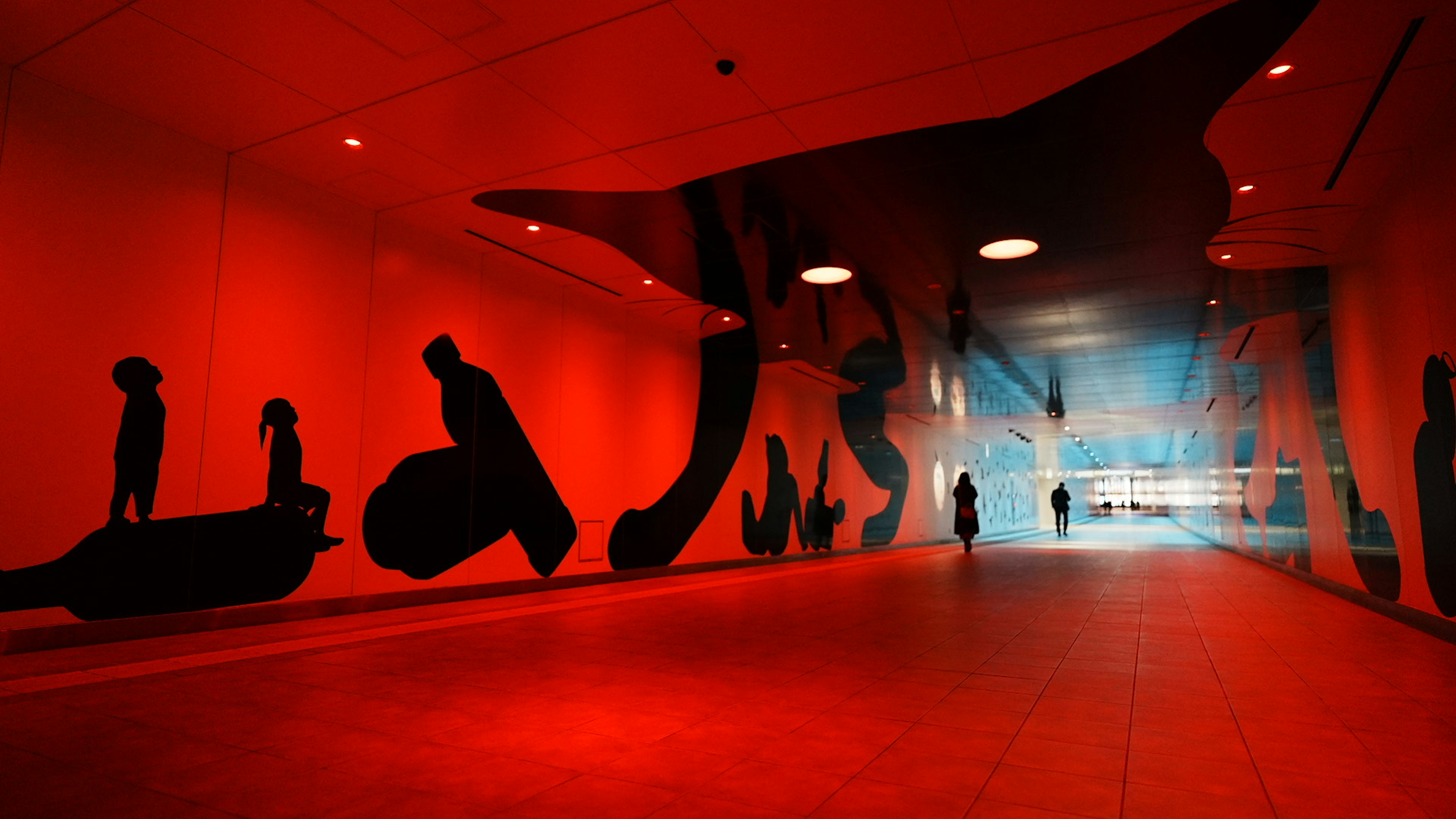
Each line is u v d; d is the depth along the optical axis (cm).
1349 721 441
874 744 397
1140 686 528
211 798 322
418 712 457
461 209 883
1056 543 2578
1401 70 571
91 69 609
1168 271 1032
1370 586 922
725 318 1357
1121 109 634
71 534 624
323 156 758
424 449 939
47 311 616
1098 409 2484
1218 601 1009
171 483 693
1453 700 490
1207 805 316
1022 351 1569
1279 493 1464
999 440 3838
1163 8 505
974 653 643
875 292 1162
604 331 1266
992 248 953
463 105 659
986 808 312
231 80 625
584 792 330
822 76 600
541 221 914
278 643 667
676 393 1458
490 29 552
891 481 2547
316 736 409
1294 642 698
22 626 598
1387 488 848
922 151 713
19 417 596
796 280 1112
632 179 794
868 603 984
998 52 561
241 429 750
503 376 1061
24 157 609
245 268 761
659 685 527
